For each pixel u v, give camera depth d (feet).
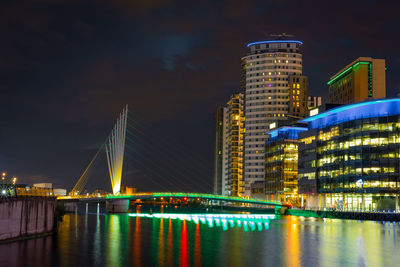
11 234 214.90
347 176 556.51
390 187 510.17
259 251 213.66
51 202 269.23
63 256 185.37
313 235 295.69
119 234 284.41
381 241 261.24
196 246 228.43
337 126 587.27
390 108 524.93
